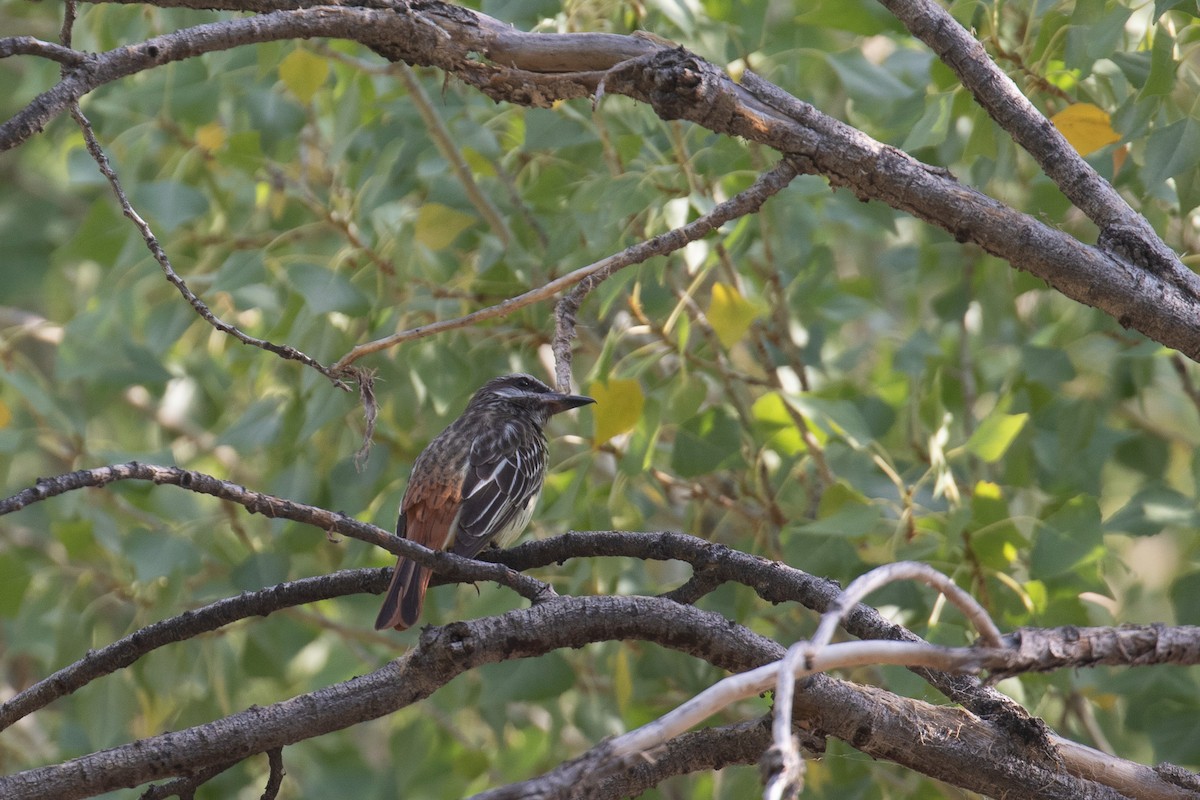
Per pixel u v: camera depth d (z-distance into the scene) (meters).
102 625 13.91
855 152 6.52
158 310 11.99
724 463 10.46
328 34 6.36
